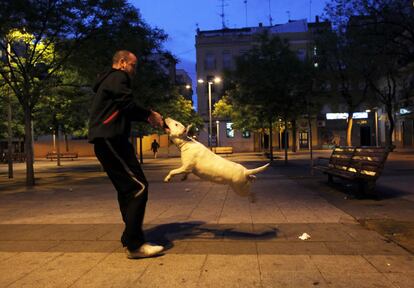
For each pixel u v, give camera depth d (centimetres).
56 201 1011
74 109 2031
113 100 469
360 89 3484
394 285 378
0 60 1513
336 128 4978
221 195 1021
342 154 1152
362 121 4947
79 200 1016
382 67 2655
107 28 1474
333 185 1170
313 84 2205
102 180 1596
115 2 1445
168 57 2078
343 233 583
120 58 495
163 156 4238
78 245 549
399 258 459
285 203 871
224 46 5466
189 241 552
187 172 526
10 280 415
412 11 1611
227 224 662
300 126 4050
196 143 531
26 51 1495
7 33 1366
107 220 726
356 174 943
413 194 955
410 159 2288
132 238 479
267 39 2258
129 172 477
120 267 448
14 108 2281
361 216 707
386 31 1662
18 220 753
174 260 468
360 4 1742
